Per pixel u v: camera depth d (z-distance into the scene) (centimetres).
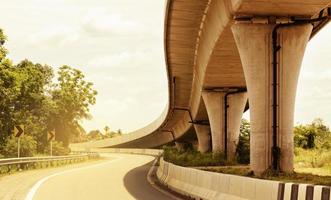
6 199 1622
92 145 14888
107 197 1734
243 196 1350
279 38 2128
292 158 2127
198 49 3503
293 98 2128
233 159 3947
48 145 6706
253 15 2133
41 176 2861
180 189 1970
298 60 2127
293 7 2023
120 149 12519
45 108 7375
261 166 2122
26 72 5753
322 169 3356
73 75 8831
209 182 1644
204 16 2859
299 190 1079
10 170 3231
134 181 2603
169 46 3581
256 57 2131
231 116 4122
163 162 2861
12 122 4975
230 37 2578
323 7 2017
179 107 6606
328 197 977
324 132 6462
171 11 2791
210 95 4138
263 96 2120
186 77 4716
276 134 2116
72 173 3281
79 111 8831
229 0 2144
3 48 4184
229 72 3503
